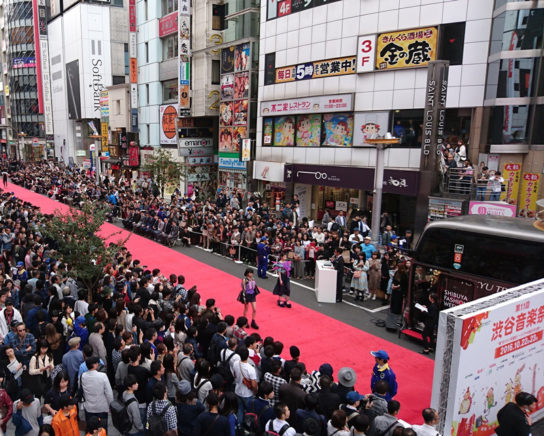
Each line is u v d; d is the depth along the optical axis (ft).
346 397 22.97
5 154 283.18
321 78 83.71
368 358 37.86
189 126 120.26
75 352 25.84
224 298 52.29
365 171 75.82
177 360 26.53
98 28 189.16
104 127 169.27
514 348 25.09
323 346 39.93
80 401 24.06
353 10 76.84
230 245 70.64
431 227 40.91
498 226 36.86
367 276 53.36
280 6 90.17
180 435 21.21
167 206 85.97
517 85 59.16
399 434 19.04
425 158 64.95
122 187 125.29
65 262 43.19
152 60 132.46
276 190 99.35
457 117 69.26
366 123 76.89
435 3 66.80
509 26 58.23
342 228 73.51
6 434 25.90
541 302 26.25
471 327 22.39
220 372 25.75
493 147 61.72
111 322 29.25
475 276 37.42
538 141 59.11
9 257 54.49
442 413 22.93
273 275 62.64
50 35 223.71
